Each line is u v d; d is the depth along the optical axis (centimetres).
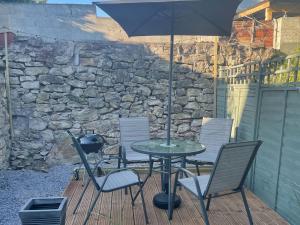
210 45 624
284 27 622
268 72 368
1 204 405
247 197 378
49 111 609
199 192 261
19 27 638
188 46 623
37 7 644
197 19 347
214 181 260
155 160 373
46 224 243
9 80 589
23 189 468
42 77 600
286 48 624
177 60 622
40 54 596
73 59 607
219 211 334
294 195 297
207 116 637
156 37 649
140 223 304
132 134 452
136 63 620
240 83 491
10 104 590
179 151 317
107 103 621
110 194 383
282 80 362
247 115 428
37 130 609
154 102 628
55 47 600
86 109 617
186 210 336
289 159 308
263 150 370
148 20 354
